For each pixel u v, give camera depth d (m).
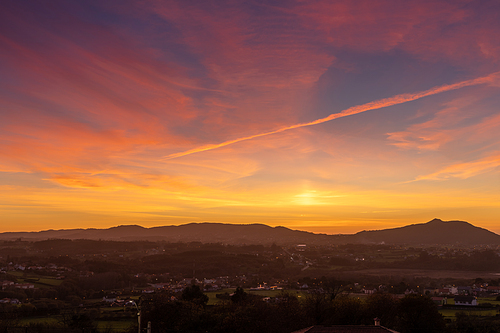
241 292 101.81
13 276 193.38
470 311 113.38
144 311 75.62
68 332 75.44
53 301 137.62
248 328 72.88
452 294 154.75
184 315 77.38
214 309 83.94
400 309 76.19
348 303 79.81
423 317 74.06
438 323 73.94
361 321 77.81
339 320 77.75
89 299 151.75
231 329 72.81
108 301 139.75
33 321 86.94
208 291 176.50
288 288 186.38
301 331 47.00
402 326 75.00
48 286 173.50
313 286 185.75
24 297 141.62
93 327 80.19
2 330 72.81
